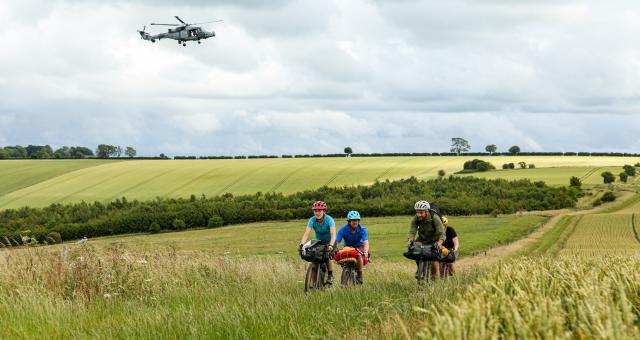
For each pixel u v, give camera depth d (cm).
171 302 1121
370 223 8212
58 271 1172
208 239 7331
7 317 900
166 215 8912
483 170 14212
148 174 12556
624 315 497
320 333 739
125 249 1440
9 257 1205
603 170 13775
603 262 955
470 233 6034
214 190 11400
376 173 13362
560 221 7544
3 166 13688
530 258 956
